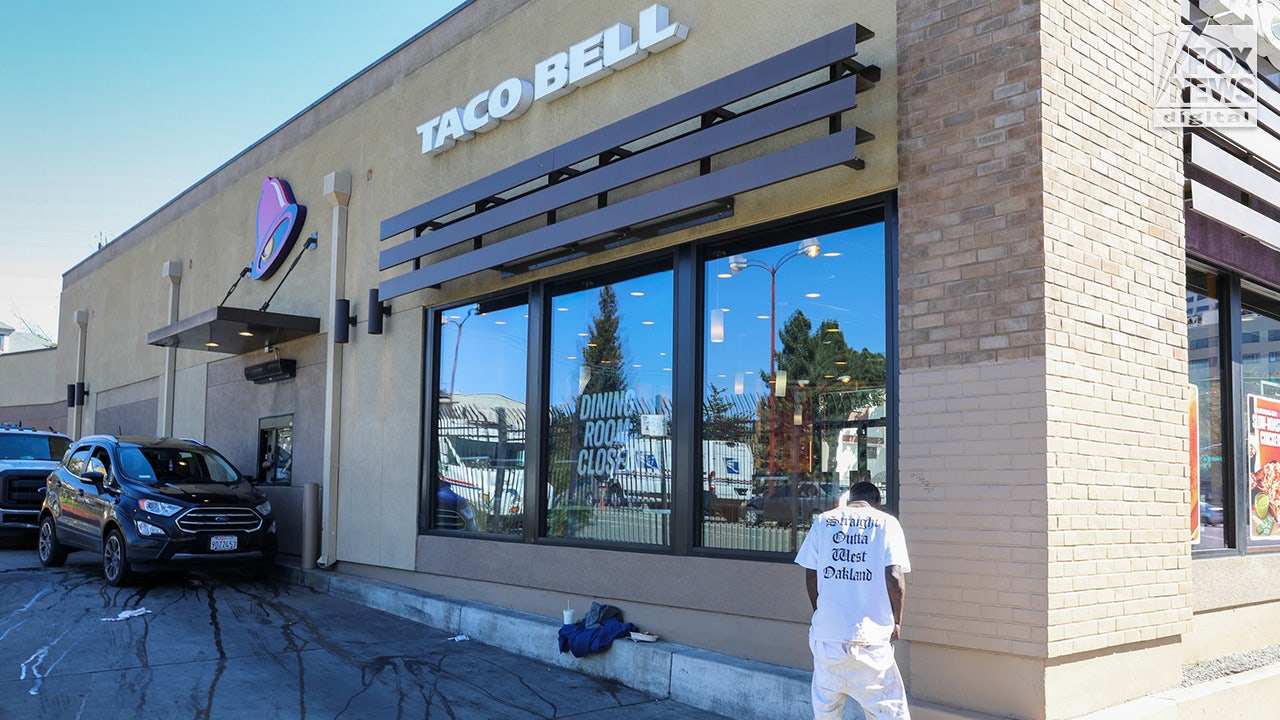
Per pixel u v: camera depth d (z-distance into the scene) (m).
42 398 26.47
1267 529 8.41
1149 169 6.50
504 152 10.10
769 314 7.40
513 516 9.76
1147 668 6.07
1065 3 5.95
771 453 7.26
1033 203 5.62
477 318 10.59
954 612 5.73
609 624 7.84
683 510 7.71
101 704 6.58
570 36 9.46
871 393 6.64
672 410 8.02
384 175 12.21
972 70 6.01
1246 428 8.31
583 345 9.13
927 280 6.11
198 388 17.47
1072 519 5.55
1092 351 5.82
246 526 12.19
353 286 12.66
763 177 6.74
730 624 7.17
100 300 22.80
